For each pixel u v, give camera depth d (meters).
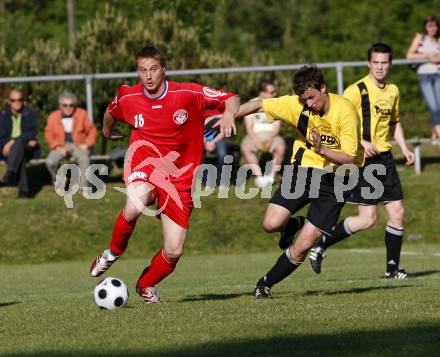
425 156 56.09
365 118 29.98
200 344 17.27
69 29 111.12
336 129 23.17
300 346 16.83
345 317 19.89
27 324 20.55
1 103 54.69
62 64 57.06
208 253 46.19
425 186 50.41
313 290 26.59
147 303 24.00
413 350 16.22
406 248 44.84
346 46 107.50
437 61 51.97
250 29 142.75
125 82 55.16
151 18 66.19
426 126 61.16
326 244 29.83
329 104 23.16
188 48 60.12
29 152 48.38
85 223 46.69
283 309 21.38
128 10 97.69
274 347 16.78
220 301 23.78
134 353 16.59
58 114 47.12
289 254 24.00
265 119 46.97
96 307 23.25
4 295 29.41
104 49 58.94
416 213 48.69
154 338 18.05
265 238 47.28
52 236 45.84
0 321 21.19
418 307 21.11
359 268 35.62
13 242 45.25
